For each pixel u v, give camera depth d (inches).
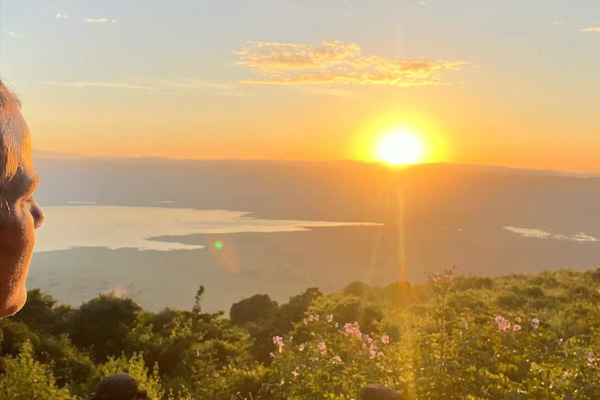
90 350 741.3
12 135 17.6
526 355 183.6
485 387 172.9
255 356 575.2
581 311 406.6
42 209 19.2
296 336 361.1
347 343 243.9
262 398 279.4
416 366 182.7
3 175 17.4
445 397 170.7
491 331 189.9
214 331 745.0
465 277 808.9
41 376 293.4
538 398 163.9
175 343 599.8
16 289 18.2
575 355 185.2
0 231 17.5
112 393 126.6
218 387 335.0
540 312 424.8
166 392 394.9
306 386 207.2
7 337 567.5
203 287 883.4
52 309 901.8
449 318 201.8
